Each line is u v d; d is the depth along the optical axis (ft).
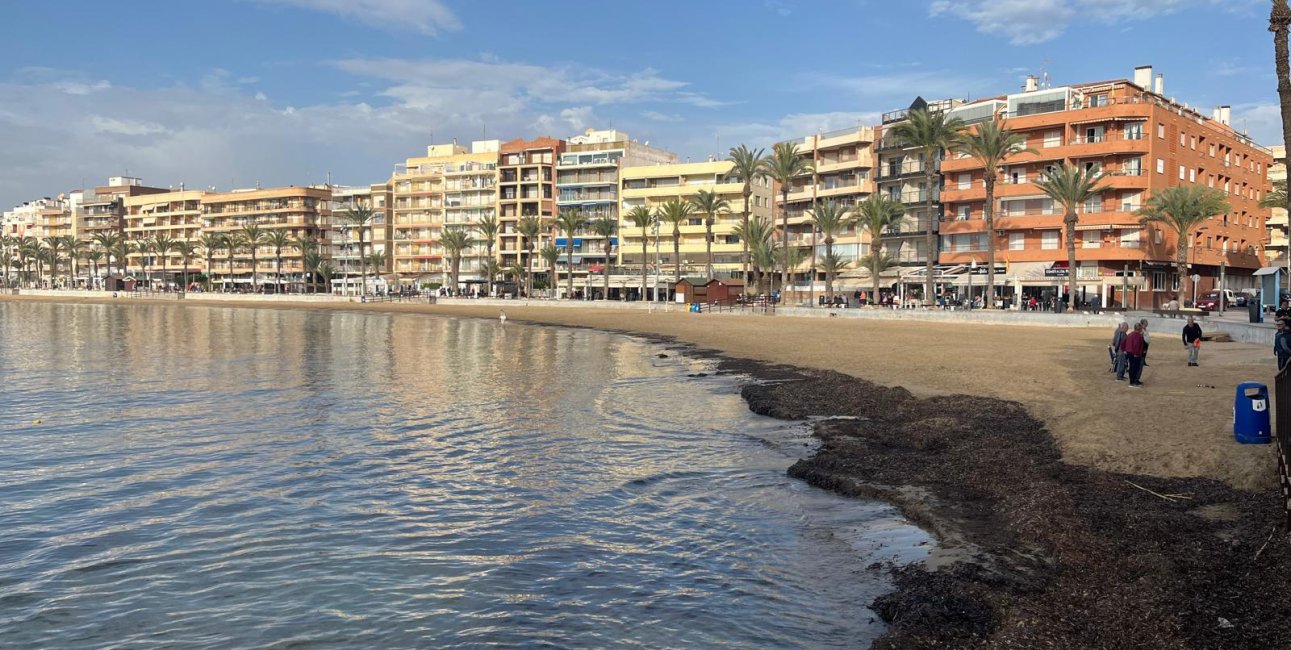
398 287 482.69
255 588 30.45
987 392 73.87
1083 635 23.06
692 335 174.50
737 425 64.85
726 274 384.27
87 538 36.45
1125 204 242.58
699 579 30.63
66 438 60.03
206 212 572.51
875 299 252.42
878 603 27.40
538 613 27.76
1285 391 32.63
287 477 47.57
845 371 95.96
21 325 229.45
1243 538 30.40
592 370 109.70
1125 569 28.22
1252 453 41.91
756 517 38.68
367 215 443.32
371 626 27.02
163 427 64.75
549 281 439.22
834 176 337.72
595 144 457.68
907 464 47.09
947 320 203.82
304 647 25.63
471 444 57.52
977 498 39.73
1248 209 301.63
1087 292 242.99
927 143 226.79
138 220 618.85
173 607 28.89
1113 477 40.65
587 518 39.04
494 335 191.31
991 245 218.38
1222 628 22.97
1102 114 242.78
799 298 330.34
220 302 438.81
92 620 27.89
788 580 30.32
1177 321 146.61
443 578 31.19
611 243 427.74
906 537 34.76
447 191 495.00
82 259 638.53
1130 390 69.67
